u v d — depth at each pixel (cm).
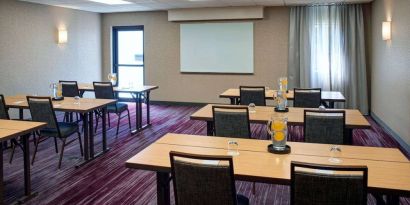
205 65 841
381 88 631
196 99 860
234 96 529
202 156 186
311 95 489
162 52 869
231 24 809
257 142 266
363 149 246
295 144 259
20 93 660
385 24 568
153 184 366
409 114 465
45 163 429
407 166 209
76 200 326
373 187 177
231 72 823
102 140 498
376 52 673
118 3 718
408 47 469
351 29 721
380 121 641
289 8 764
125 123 669
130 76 912
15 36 643
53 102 463
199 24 830
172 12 823
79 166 418
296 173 174
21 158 446
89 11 847
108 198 331
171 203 320
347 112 394
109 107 583
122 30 900
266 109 413
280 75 789
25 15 664
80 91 625
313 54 749
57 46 748
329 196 171
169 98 880
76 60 809
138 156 231
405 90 482
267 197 335
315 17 738
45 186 358
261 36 792
